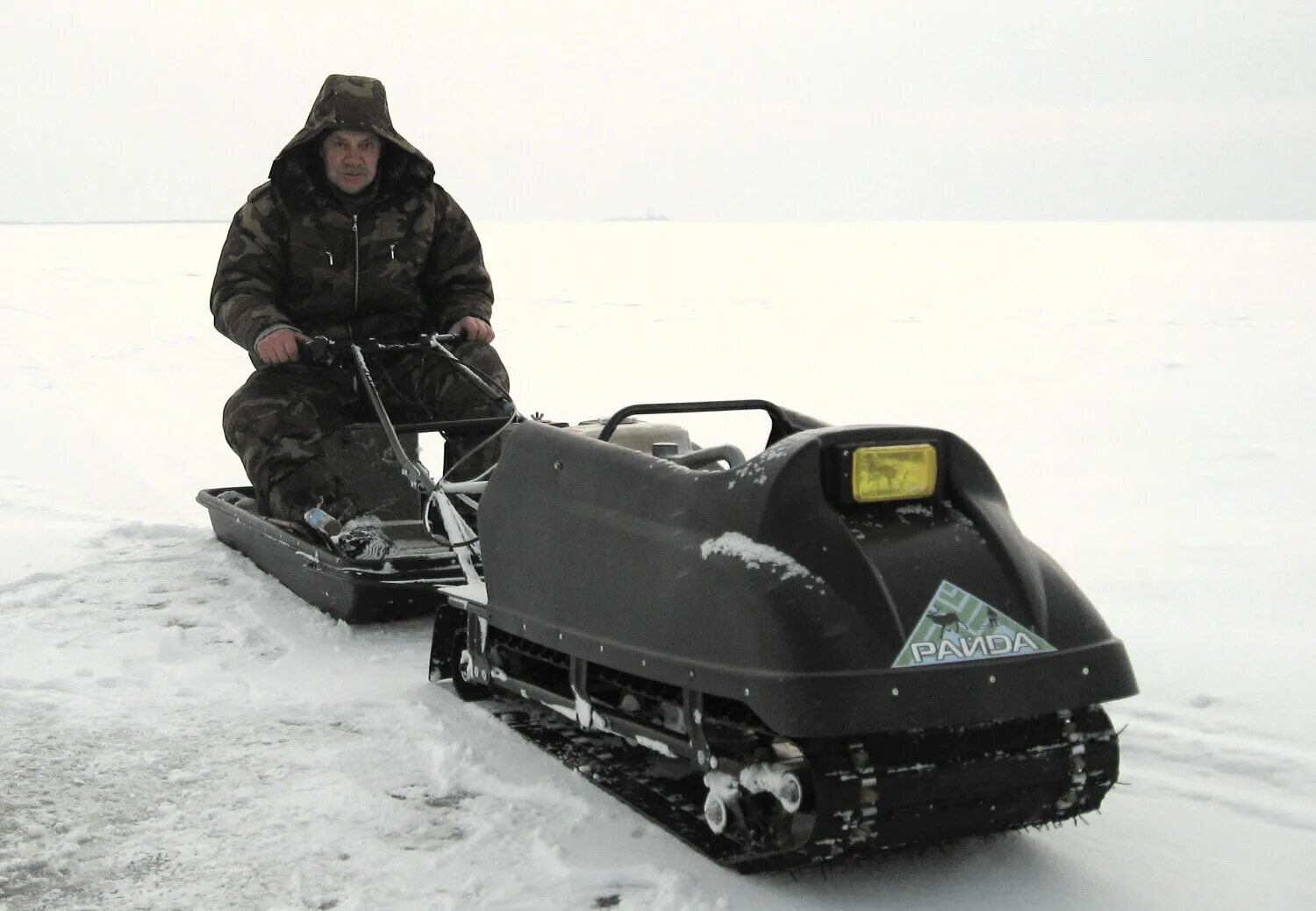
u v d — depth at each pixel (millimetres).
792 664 2211
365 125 4613
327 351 4195
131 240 51406
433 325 5047
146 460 7836
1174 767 2926
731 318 16922
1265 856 2490
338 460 4668
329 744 3164
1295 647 3768
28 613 4359
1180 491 6242
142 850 2578
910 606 2295
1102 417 8680
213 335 15516
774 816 2342
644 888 2400
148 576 4863
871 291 21703
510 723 3236
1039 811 2354
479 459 4594
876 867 2463
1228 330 14266
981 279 24781
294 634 4129
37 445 8281
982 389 10141
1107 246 41562
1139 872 2430
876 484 2438
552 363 12016
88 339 14945
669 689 2664
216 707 3443
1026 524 5586
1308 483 6367
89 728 3275
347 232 4746
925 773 2215
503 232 66375
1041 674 2309
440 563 4090
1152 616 4145
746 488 2430
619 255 35719
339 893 2393
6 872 2486
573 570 2803
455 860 2520
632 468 2693
